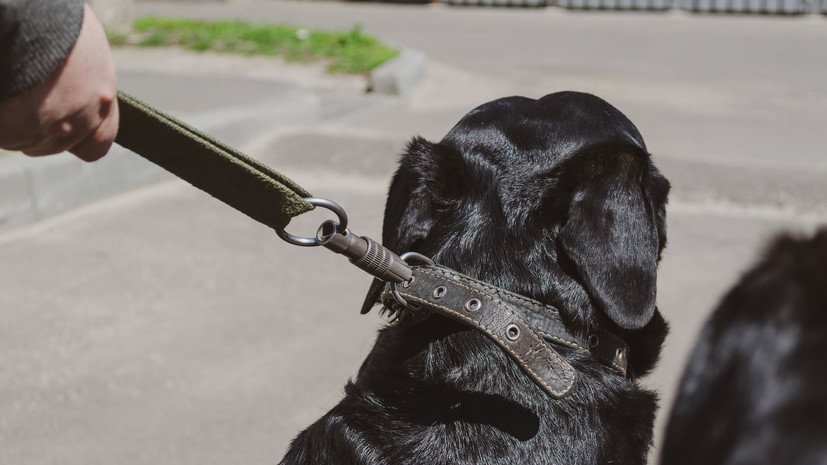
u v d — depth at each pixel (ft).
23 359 14.66
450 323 6.32
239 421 13.12
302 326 15.96
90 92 4.32
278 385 14.03
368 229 20.54
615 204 6.05
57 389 13.85
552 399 6.01
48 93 4.20
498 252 6.28
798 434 2.52
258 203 5.20
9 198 20.20
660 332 7.11
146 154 5.04
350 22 62.59
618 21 66.23
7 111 4.18
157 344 15.23
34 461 12.16
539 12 72.64
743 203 21.61
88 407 13.41
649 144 28.94
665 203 6.74
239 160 5.04
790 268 2.71
